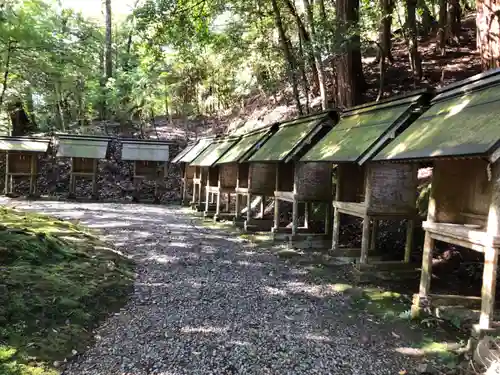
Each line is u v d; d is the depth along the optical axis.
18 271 4.34
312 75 14.31
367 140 5.13
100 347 3.44
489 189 3.83
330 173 7.59
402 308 4.51
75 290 4.31
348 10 9.70
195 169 13.91
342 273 5.89
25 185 15.52
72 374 2.98
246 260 6.63
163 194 16.16
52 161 16.75
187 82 21.75
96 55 22.55
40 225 6.97
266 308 4.48
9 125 19.50
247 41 12.84
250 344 3.55
